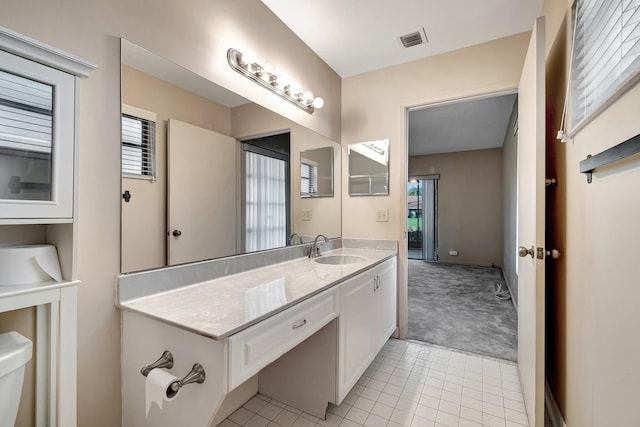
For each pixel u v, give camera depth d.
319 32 2.17
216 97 1.58
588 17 1.13
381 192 2.66
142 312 1.09
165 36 1.32
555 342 1.61
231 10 1.66
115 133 1.14
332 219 2.69
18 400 0.83
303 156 2.31
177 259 1.39
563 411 1.46
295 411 1.67
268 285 1.46
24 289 0.85
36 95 0.86
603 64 0.99
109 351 1.13
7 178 0.83
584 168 1.06
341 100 2.85
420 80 2.51
